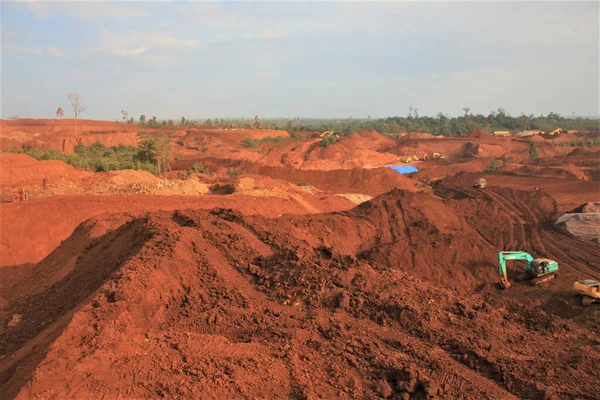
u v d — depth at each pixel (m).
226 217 22.02
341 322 14.70
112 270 16.56
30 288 19.88
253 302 15.57
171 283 15.13
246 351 12.62
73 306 15.70
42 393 9.44
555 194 48.66
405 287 16.55
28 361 11.30
